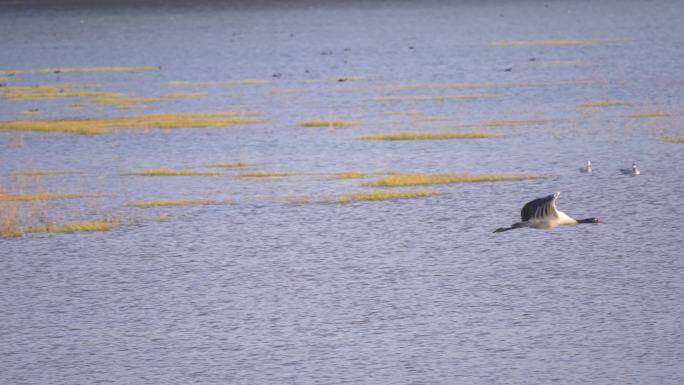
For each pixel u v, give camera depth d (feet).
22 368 369.91
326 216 580.71
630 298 431.84
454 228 551.59
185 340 395.96
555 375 352.69
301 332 401.29
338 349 383.24
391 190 638.12
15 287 463.01
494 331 397.39
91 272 483.51
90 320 419.74
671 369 355.97
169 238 539.29
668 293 437.17
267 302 437.58
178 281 468.75
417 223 562.66
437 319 412.36
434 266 485.15
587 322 403.95
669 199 602.44
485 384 345.92
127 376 360.69
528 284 454.40
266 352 380.78
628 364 361.30
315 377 356.18
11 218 572.51
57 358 379.55
